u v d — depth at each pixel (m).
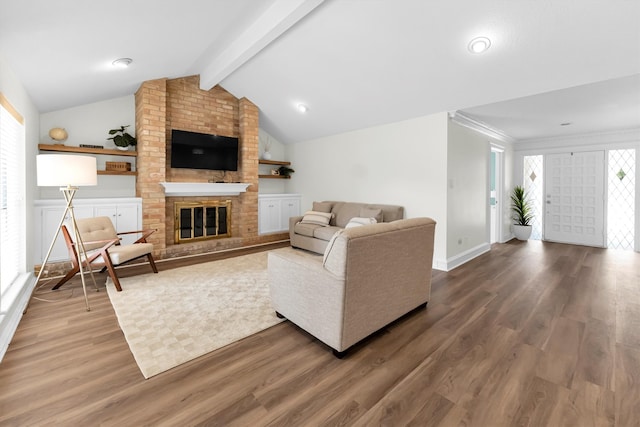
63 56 2.69
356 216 4.79
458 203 4.28
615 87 3.27
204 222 5.18
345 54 3.37
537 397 1.52
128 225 4.16
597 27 2.33
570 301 2.83
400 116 4.32
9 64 2.48
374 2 2.61
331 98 4.39
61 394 1.53
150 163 4.30
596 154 5.64
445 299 2.89
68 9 2.04
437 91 3.56
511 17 2.42
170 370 1.74
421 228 2.43
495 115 4.36
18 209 2.93
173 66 4.04
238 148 5.54
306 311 2.08
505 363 1.83
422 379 1.68
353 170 5.23
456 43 2.79
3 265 2.46
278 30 2.96
